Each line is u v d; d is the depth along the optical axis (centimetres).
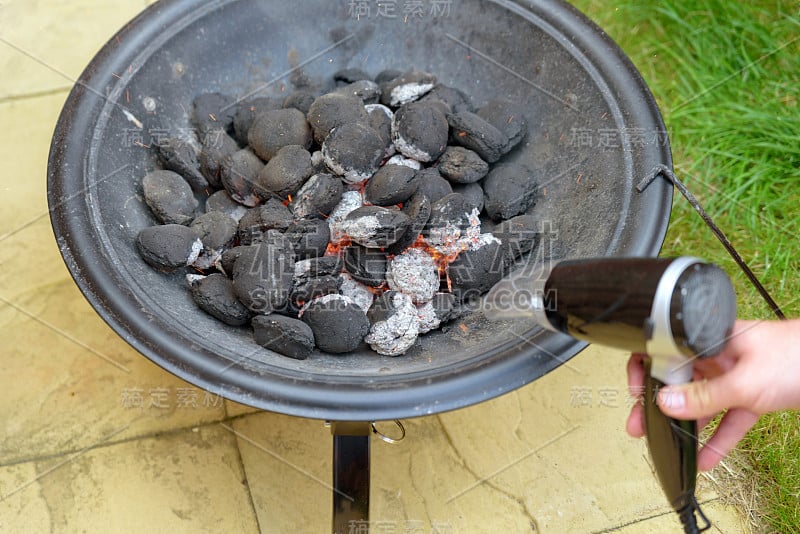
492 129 97
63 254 81
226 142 99
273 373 77
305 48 106
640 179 86
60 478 99
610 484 101
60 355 107
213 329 86
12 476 99
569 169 96
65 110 89
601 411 106
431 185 94
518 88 103
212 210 98
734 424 82
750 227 115
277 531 98
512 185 97
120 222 90
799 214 114
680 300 66
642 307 68
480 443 104
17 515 97
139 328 78
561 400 107
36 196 119
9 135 124
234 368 77
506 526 99
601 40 96
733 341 71
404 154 97
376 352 90
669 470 76
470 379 76
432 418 105
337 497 86
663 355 70
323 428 104
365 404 75
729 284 68
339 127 94
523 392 108
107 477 100
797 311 108
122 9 138
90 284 80
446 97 103
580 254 87
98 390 105
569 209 93
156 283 88
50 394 105
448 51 106
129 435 102
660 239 82
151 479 100
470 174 97
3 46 132
